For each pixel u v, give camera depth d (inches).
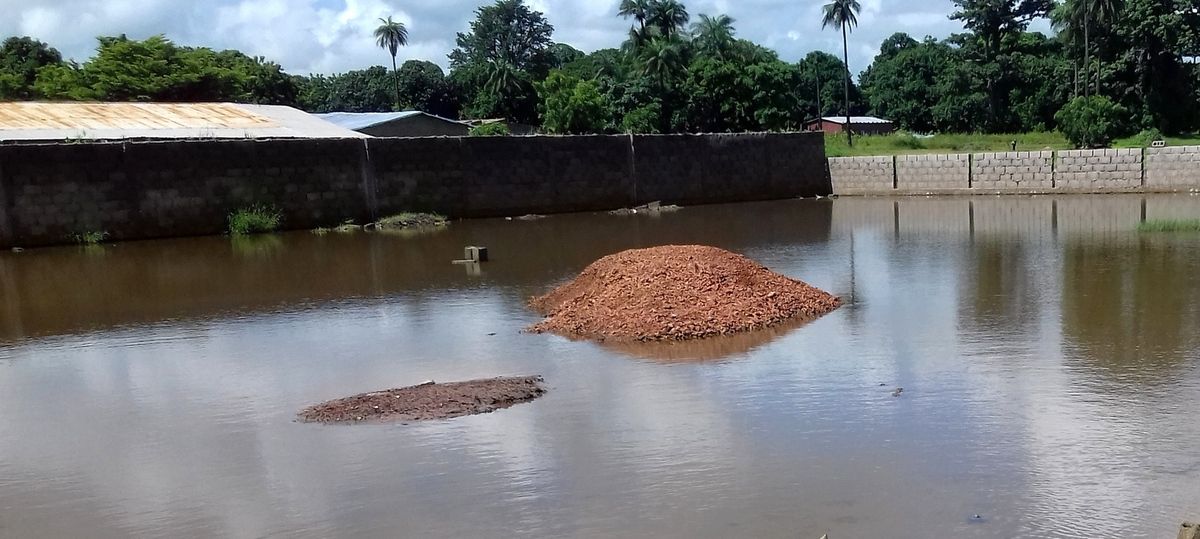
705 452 224.8
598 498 199.5
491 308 436.1
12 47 1891.0
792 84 2252.7
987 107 2064.5
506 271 565.3
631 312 378.0
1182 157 1018.7
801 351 325.4
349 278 553.3
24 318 444.1
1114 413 244.2
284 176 898.7
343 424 255.9
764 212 1024.9
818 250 636.1
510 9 3026.6
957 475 205.6
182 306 466.3
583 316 383.9
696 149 1176.8
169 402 287.9
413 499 202.7
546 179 1068.5
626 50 2380.7
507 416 258.5
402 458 227.5
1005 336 338.3
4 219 754.2
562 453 227.6
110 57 1531.7
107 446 247.0
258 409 276.4
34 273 607.8
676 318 367.6
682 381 290.4
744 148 1215.6
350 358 340.8
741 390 277.9
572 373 305.4
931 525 181.3
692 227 854.5
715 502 195.3
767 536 178.7
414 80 2591.0
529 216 1040.2
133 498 209.9
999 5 2052.2
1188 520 179.2
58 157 776.3
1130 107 1829.5
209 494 210.5
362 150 941.8
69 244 784.3
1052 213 864.3
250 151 877.8
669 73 2052.2
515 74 2385.6
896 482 202.7
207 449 241.0
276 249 729.6
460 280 531.8
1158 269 480.7
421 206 983.0
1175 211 826.8
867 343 334.6
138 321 427.5
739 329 362.6
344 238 818.8
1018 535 176.2
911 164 1202.0
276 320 420.8
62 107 962.7
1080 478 201.9
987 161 1140.5
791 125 2071.9
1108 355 304.8
